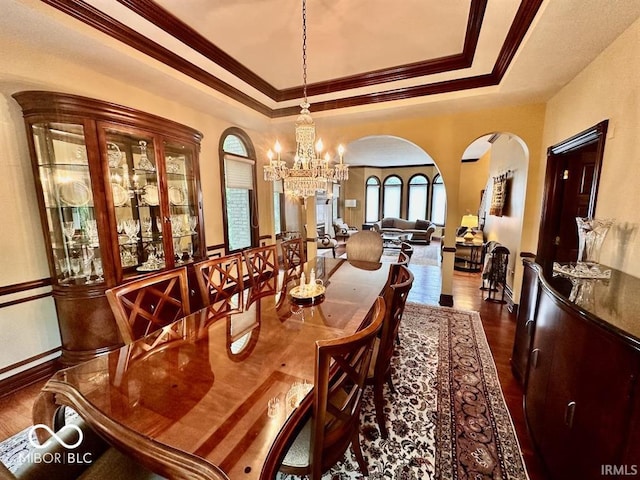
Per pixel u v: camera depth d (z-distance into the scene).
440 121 3.75
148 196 2.85
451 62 2.78
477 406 1.97
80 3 1.84
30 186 2.19
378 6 2.00
